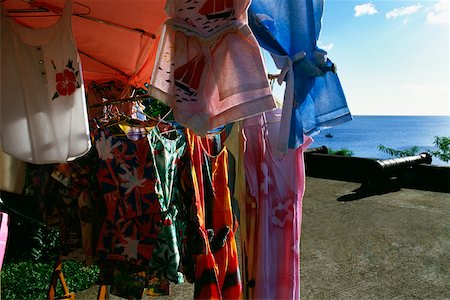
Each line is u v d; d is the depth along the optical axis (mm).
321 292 3791
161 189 1945
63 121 1679
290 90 1755
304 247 4961
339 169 9625
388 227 5688
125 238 1912
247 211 2137
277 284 2139
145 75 2707
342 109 2020
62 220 2008
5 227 1740
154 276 1901
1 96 1652
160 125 2096
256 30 1736
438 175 8078
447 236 5262
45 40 1715
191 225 2045
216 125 1573
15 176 2027
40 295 3551
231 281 2254
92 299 3576
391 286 3889
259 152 2131
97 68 2766
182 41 1585
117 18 2102
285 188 2168
